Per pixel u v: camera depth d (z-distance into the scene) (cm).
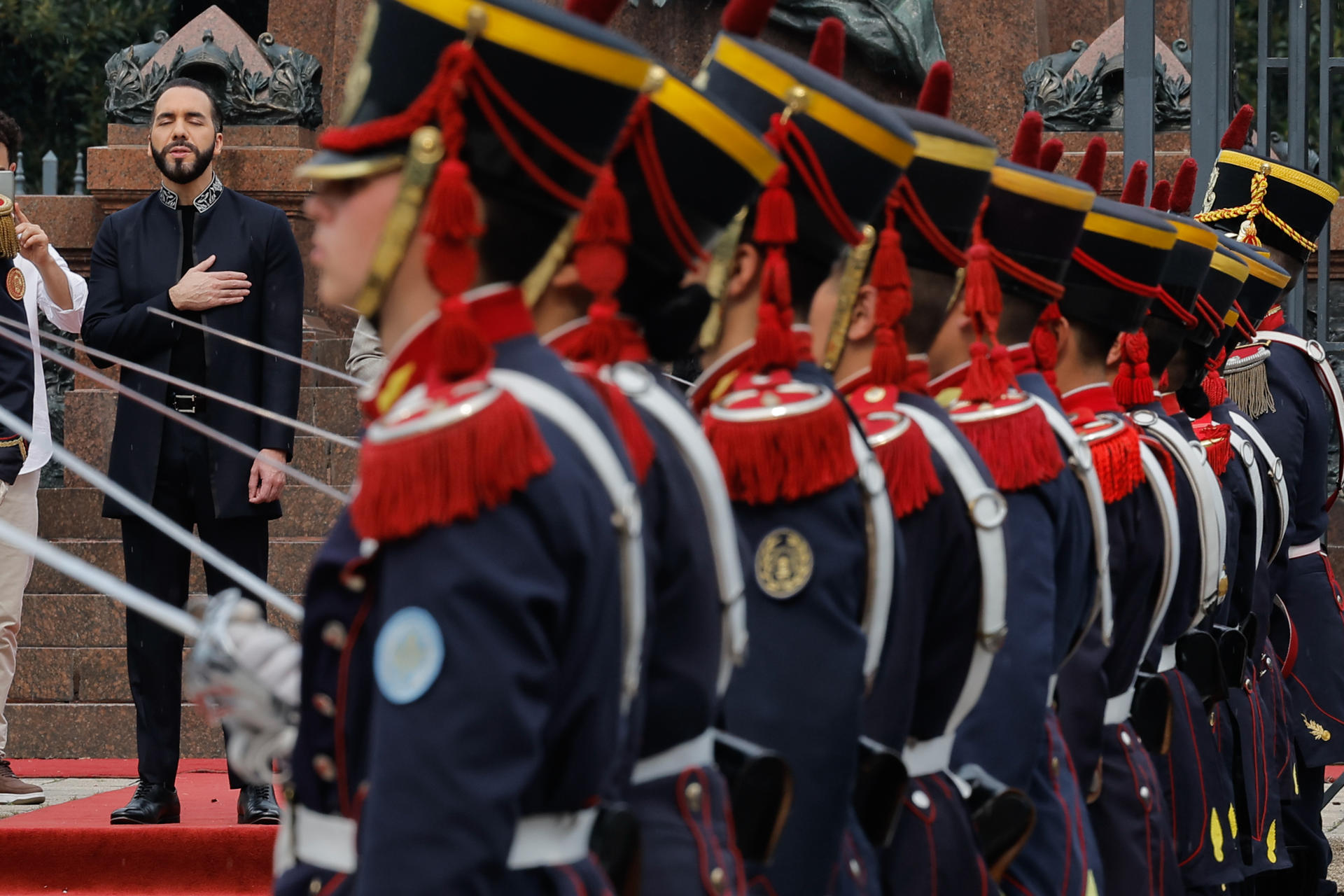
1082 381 1470
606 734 682
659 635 802
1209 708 1647
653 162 810
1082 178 1467
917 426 1125
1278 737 2036
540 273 734
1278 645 2236
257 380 2295
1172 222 1566
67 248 4038
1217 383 1938
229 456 2259
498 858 622
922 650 1142
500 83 683
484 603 631
